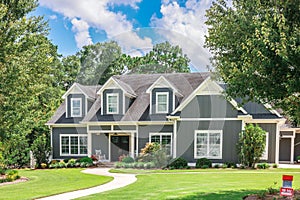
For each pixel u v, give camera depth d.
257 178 12.48
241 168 17.23
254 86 6.36
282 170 16.17
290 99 6.86
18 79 10.82
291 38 5.52
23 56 11.28
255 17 6.47
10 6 11.59
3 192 9.50
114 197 8.40
